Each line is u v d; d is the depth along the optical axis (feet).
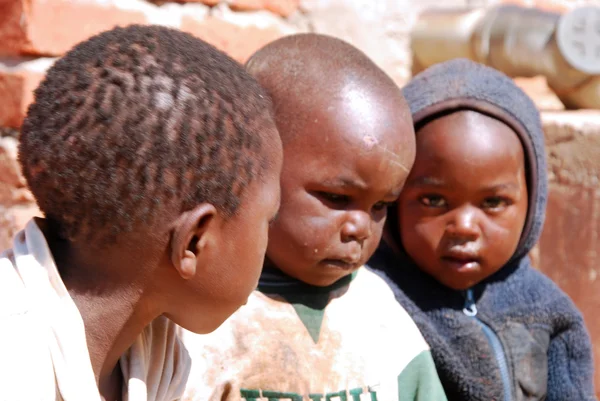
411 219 5.35
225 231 3.07
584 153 6.77
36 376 2.81
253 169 3.06
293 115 4.22
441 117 5.25
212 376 4.21
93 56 2.94
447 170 5.14
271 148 3.15
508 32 9.04
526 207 5.57
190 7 7.02
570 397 5.69
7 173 6.04
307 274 4.38
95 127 2.83
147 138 2.84
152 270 3.05
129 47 2.95
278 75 4.33
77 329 2.92
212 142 2.93
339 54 4.41
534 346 5.67
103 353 3.13
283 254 4.35
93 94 2.85
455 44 9.37
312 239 4.25
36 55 5.96
